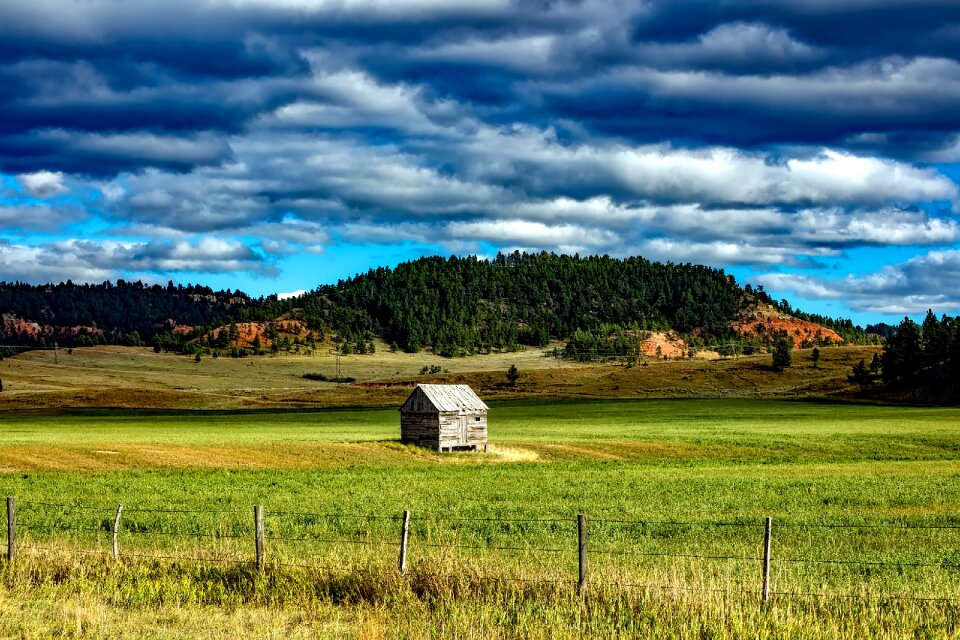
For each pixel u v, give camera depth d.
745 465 84.00
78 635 22.55
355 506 50.56
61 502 51.50
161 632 22.84
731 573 29.88
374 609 25.12
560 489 60.53
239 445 92.00
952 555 35.50
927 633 22.70
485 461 88.88
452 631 22.73
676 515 47.44
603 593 25.23
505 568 28.44
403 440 99.12
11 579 28.75
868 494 57.34
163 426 140.38
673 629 22.61
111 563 30.39
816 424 143.62
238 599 26.56
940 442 107.69
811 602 25.08
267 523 42.72
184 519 44.03
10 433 116.44
